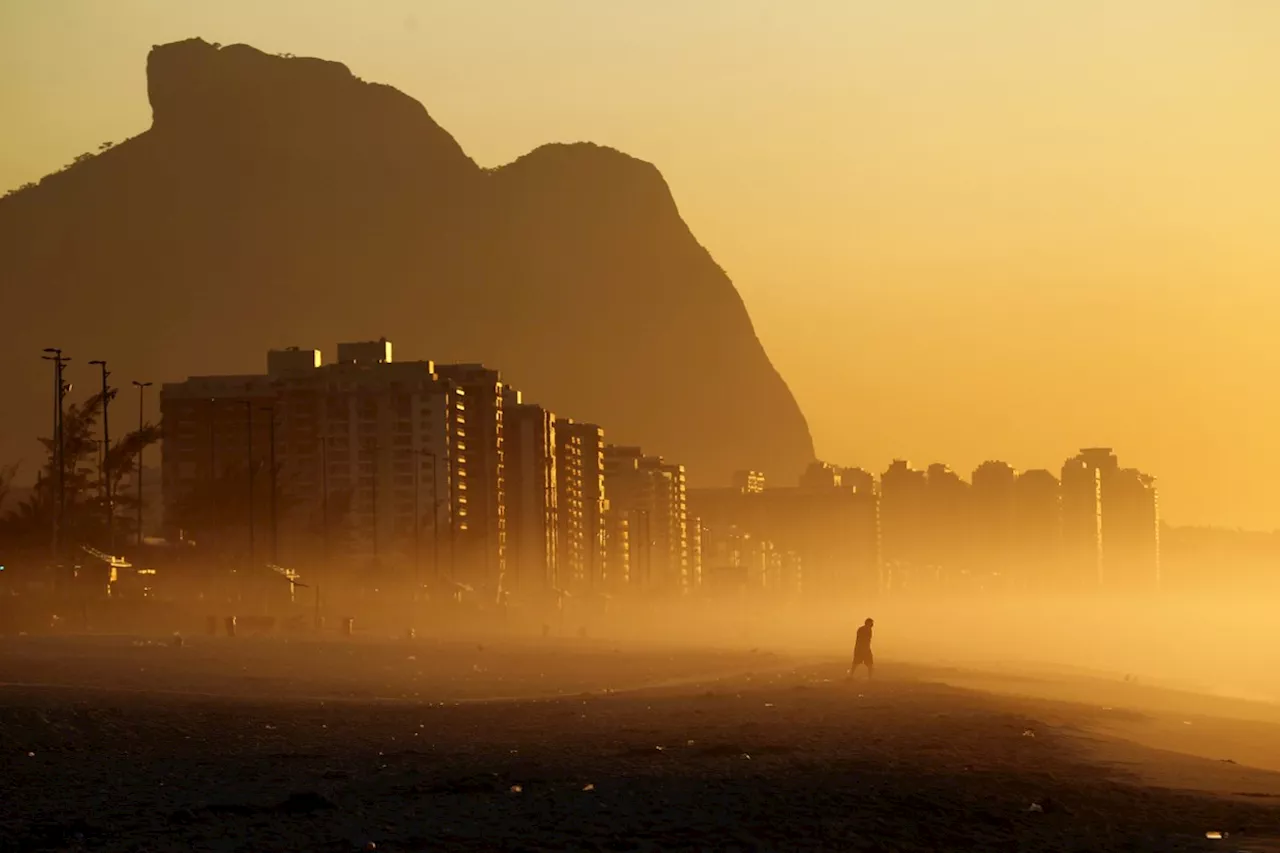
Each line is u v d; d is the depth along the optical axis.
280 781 49.34
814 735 65.44
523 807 43.06
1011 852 37.44
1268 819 43.69
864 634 104.19
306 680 99.44
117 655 111.81
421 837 37.94
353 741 62.41
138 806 43.50
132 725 65.12
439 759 55.97
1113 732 74.69
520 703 84.00
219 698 80.69
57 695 76.50
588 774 50.97
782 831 39.19
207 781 49.44
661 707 81.12
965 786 48.59
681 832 38.88
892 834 39.31
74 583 167.12
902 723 71.12
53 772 51.53
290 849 36.19
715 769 52.50
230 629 148.88
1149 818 43.62
